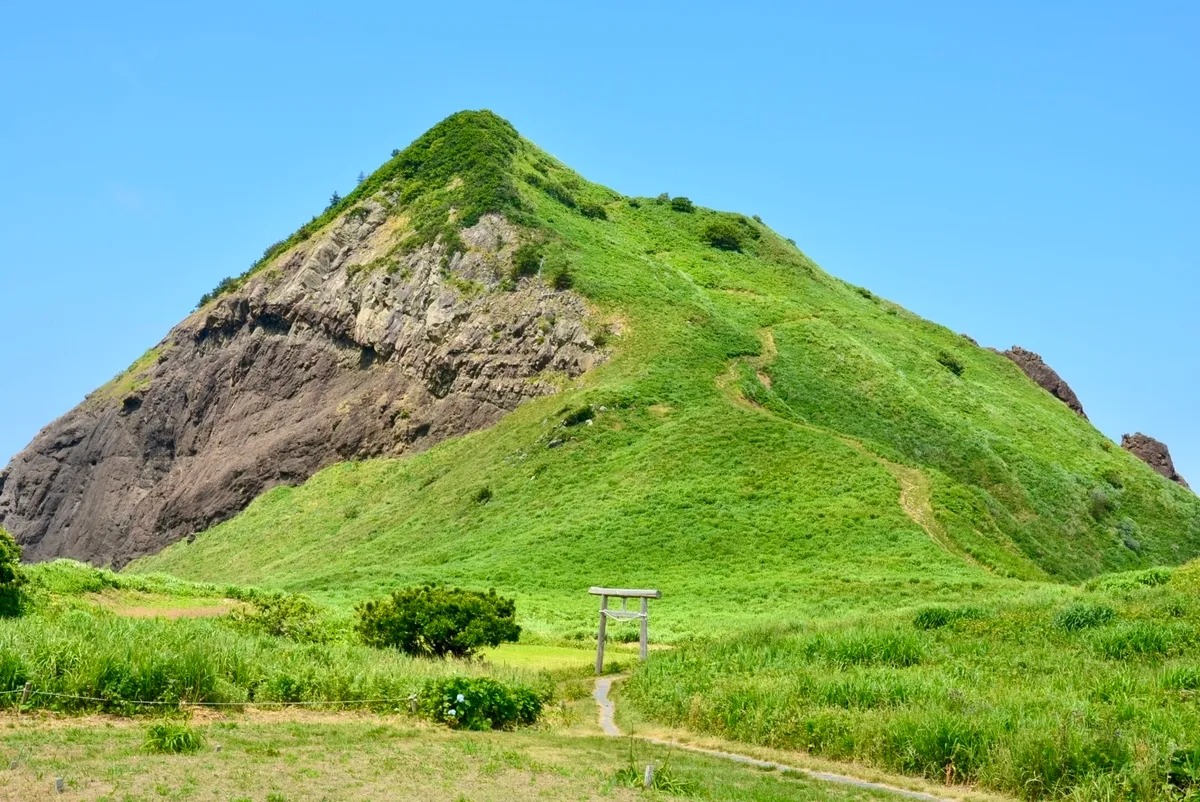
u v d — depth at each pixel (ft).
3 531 99.81
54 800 39.37
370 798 43.19
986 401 338.75
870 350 335.26
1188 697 65.82
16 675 56.70
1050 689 68.28
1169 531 295.28
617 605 165.68
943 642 91.30
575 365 293.64
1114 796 48.83
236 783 43.83
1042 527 263.49
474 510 240.94
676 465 231.71
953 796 51.78
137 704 57.98
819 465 225.76
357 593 183.11
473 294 319.06
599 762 55.52
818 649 86.63
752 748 63.52
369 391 321.11
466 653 99.71
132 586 126.00
